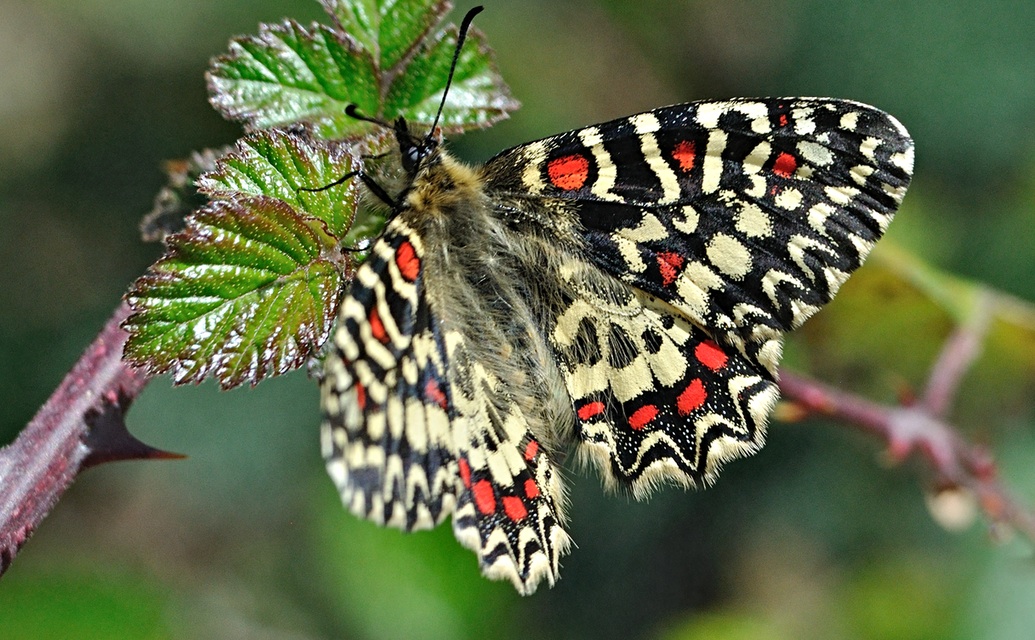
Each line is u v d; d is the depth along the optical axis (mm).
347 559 309
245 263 262
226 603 331
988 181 363
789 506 352
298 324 262
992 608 316
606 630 350
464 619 307
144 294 260
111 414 261
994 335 305
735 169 270
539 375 274
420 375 266
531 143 276
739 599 349
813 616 334
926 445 289
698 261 272
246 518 359
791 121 268
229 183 263
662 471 273
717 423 272
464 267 274
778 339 271
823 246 269
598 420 274
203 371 261
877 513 341
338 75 270
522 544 270
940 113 363
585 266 275
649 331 274
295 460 359
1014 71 354
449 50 272
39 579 302
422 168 272
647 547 356
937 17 362
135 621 303
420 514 264
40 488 260
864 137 267
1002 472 316
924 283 300
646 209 273
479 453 270
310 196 264
